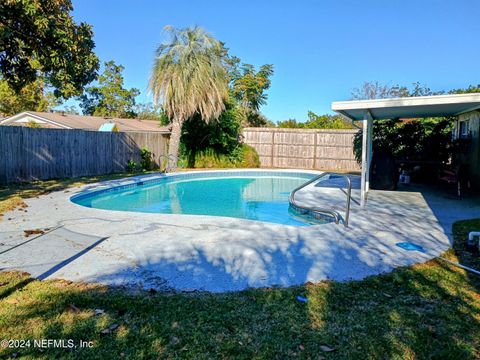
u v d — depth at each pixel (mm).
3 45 6871
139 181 12289
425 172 12656
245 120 25484
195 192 12008
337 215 6465
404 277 3633
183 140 18000
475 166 10539
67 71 7238
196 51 15070
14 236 5074
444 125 12914
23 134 11180
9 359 2180
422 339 2471
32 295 3098
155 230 5445
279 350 2338
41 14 6387
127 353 2279
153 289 3287
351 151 18625
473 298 3143
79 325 2604
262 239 4992
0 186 10227
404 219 6484
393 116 11266
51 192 9289
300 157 19609
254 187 13188
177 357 2244
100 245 4656
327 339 2471
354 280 3561
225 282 3490
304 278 3613
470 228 5789
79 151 13312
